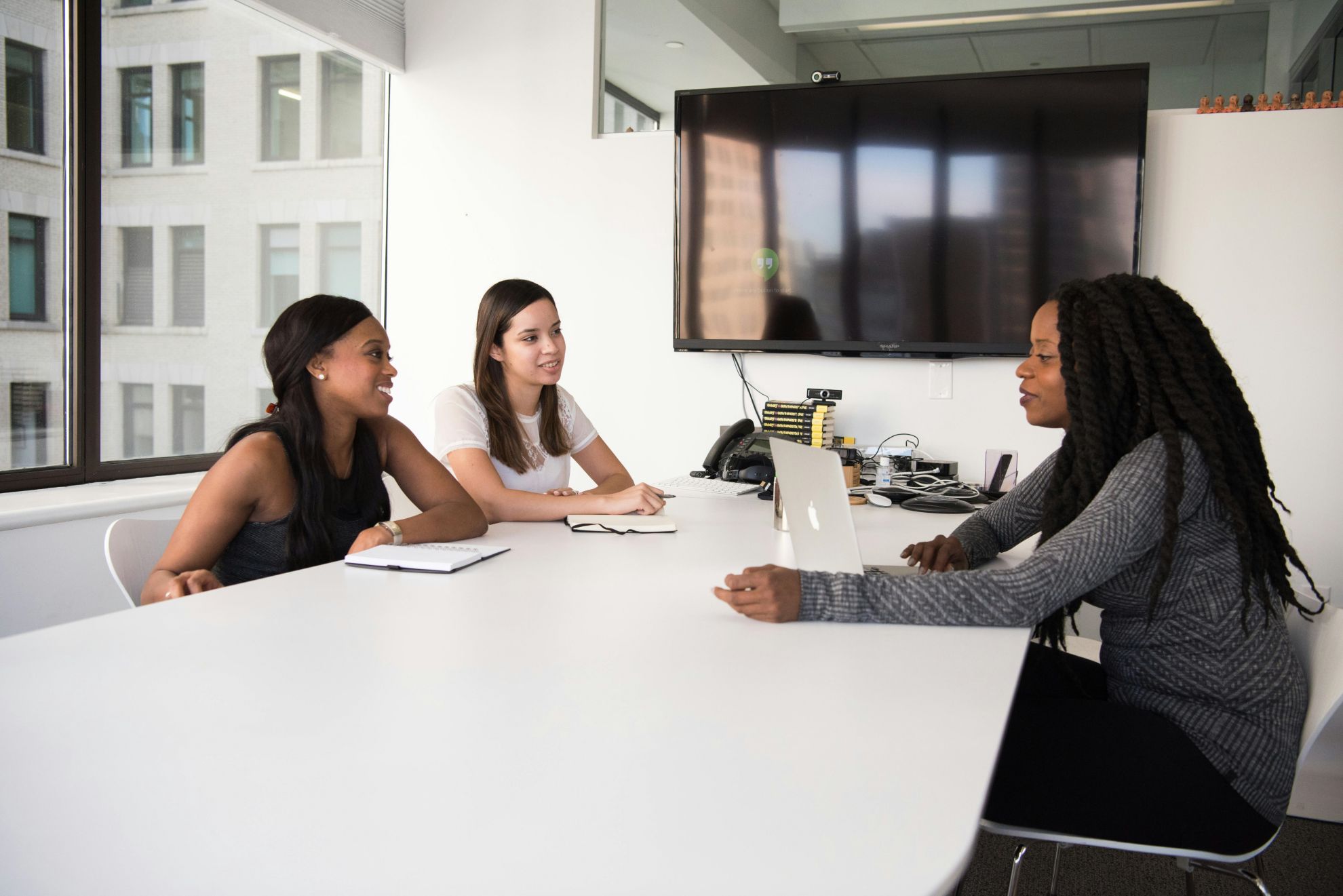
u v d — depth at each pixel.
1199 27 3.54
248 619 1.22
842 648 1.12
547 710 0.89
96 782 0.71
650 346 4.10
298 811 0.66
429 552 1.63
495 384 2.48
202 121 3.63
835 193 3.78
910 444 3.83
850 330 3.80
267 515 1.77
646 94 4.10
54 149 3.11
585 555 1.73
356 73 4.30
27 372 3.08
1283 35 3.46
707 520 2.21
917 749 0.81
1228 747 1.22
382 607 1.30
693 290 3.96
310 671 1.00
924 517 2.37
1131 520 1.22
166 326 3.54
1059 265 3.57
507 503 2.20
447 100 4.31
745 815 0.67
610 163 4.11
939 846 0.63
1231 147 3.43
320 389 1.82
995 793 1.25
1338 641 1.25
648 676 1.00
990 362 3.73
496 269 4.28
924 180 3.69
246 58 3.80
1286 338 3.40
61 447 3.21
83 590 2.89
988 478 2.90
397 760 0.76
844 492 1.45
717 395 4.04
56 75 3.11
